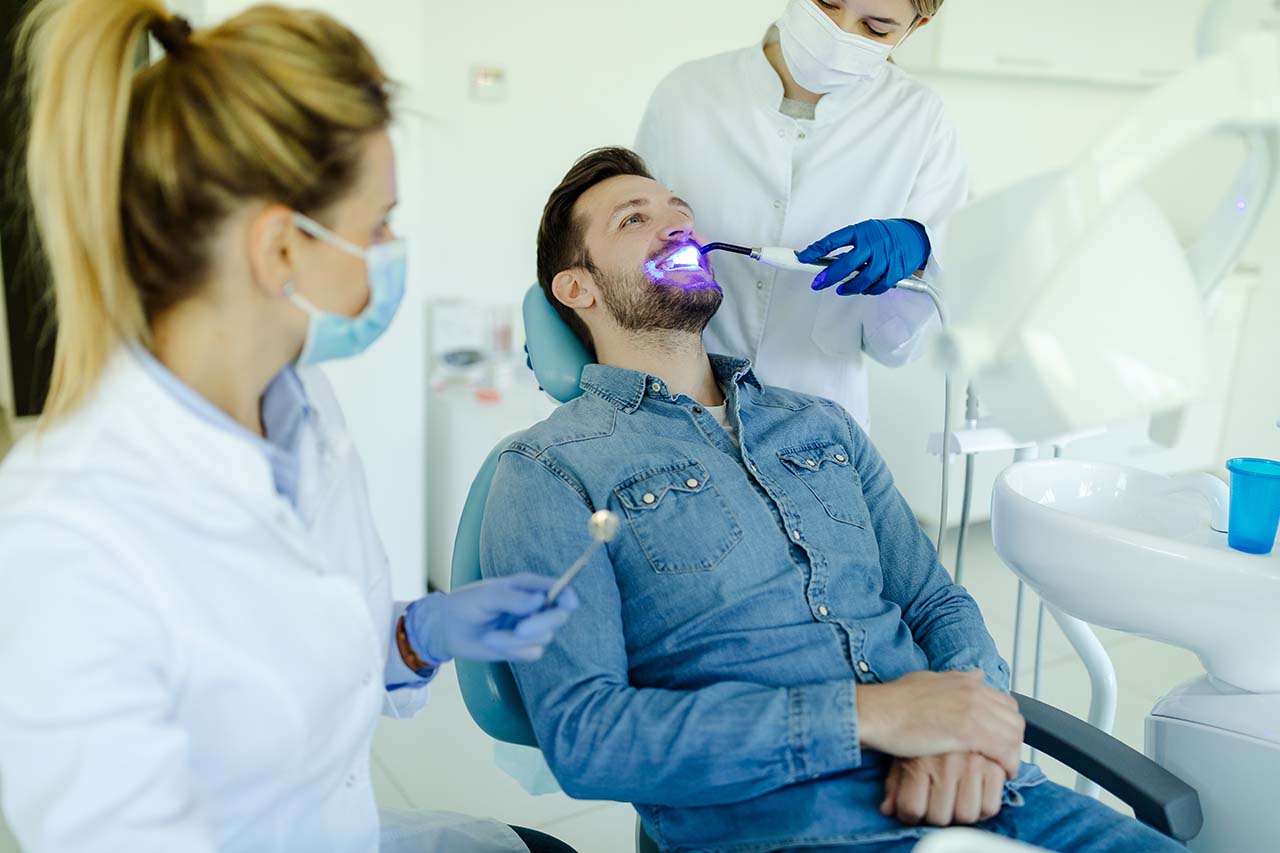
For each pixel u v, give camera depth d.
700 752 1.04
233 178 0.73
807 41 1.53
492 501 1.24
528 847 1.13
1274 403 3.45
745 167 1.69
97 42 0.70
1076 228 0.72
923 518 3.36
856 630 1.21
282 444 0.90
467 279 3.09
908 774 1.06
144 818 0.66
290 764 0.81
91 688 0.66
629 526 1.21
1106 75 3.54
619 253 1.39
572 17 3.02
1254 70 0.72
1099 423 0.76
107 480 0.72
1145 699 2.58
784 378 1.75
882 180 1.68
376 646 0.87
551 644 1.11
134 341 0.75
